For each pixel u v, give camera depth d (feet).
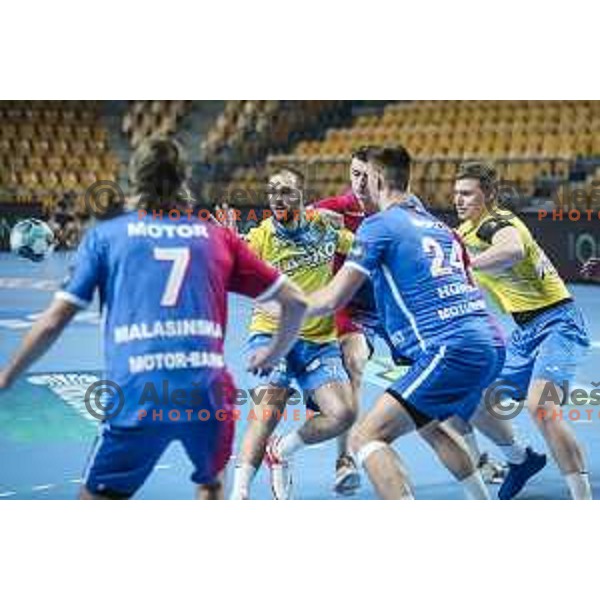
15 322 54.80
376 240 22.76
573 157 82.07
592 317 58.65
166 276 18.88
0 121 98.58
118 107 103.09
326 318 26.25
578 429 34.60
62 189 95.04
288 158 90.43
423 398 22.52
